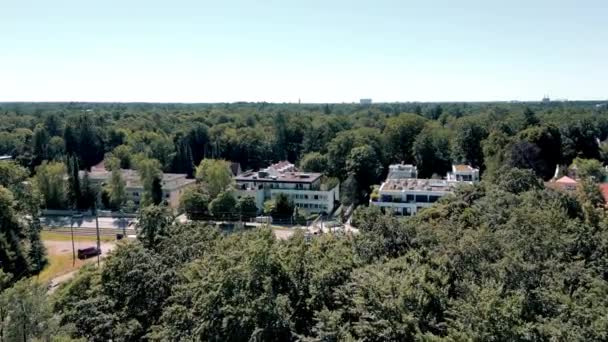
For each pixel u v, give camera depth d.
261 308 22.11
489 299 20.61
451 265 26.19
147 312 28.67
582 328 20.41
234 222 82.19
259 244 24.97
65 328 24.75
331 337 20.53
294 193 90.88
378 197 78.44
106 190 94.75
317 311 22.41
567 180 74.38
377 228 32.91
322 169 111.06
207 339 23.11
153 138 127.00
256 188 91.44
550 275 25.38
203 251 33.69
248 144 129.88
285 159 134.75
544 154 91.88
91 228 81.44
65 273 58.94
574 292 23.89
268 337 21.69
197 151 133.38
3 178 65.75
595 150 109.06
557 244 29.42
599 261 28.97
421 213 48.53
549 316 22.16
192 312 24.69
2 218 55.94
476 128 110.81
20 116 173.50
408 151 119.94
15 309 22.97
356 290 22.97
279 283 24.47
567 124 110.88
